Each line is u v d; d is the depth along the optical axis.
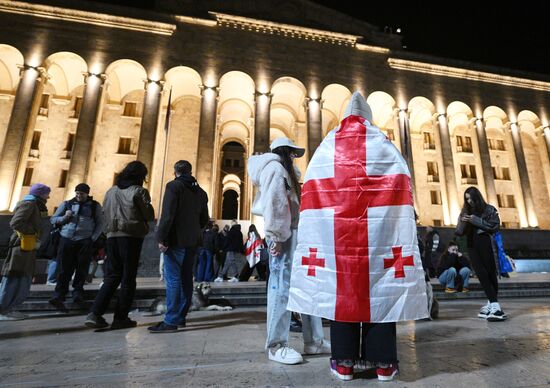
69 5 21.34
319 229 2.66
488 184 25.50
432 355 3.05
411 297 2.38
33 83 19.78
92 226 6.78
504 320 5.10
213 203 21.38
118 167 23.94
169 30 22.64
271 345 2.89
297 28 24.95
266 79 23.55
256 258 11.36
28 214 5.56
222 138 32.16
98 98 20.56
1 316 5.49
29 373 2.56
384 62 26.28
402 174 2.61
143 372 2.57
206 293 6.83
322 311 2.47
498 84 28.41
